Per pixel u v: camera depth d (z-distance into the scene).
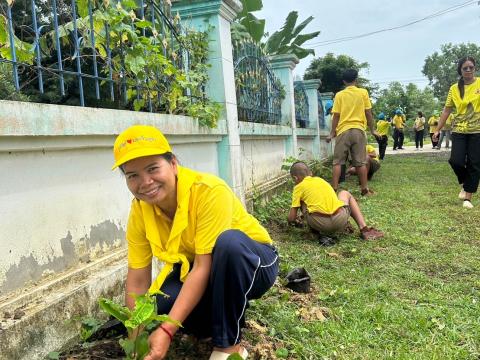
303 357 2.15
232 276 1.83
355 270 3.40
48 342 2.01
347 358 2.14
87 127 2.41
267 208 5.45
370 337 2.34
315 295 2.92
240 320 1.90
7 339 1.79
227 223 1.89
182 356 2.09
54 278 2.24
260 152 6.14
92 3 2.80
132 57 3.01
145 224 1.96
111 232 2.74
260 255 1.98
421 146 21.38
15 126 1.95
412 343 2.30
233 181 4.52
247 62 5.62
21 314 1.91
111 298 2.49
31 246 2.12
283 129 7.02
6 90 2.58
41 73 2.32
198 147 4.06
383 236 4.30
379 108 30.66
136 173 1.75
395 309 2.67
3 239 1.97
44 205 2.21
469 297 2.85
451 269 3.41
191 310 1.83
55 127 2.18
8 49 2.51
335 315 2.59
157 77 3.39
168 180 1.80
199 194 1.88
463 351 2.17
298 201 4.41
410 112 41.62
